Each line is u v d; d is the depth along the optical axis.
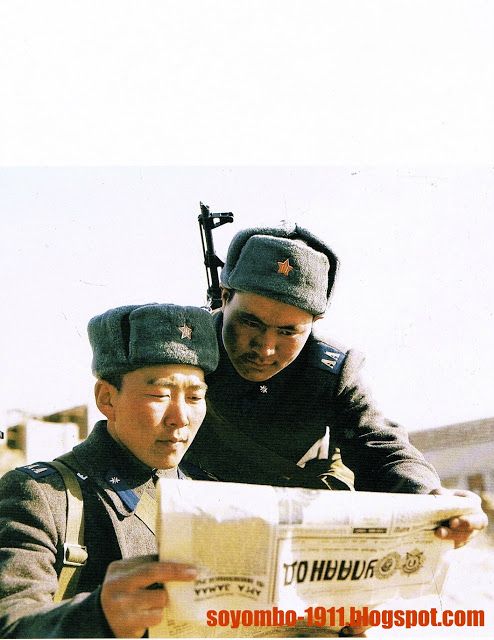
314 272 1.90
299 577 1.25
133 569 1.14
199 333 1.58
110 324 1.56
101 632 1.12
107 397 1.60
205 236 2.46
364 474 2.08
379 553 1.30
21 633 1.18
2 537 1.36
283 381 2.15
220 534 1.17
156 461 1.54
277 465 2.22
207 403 2.15
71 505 1.45
